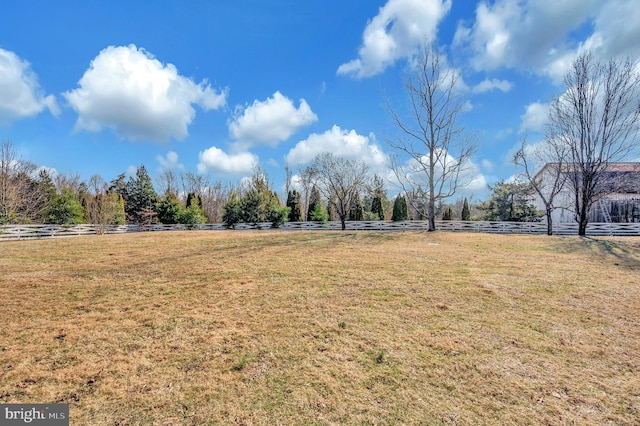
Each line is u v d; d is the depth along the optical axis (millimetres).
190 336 3973
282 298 5410
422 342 3805
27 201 23047
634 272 7441
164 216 30484
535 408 2611
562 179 20469
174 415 2527
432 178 20078
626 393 2820
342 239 14305
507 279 6672
